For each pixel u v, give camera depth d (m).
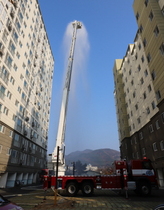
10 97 26.92
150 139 27.81
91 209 9.16
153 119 26.61
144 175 14.98
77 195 14.85
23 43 33.00
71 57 24.19
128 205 10.27
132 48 39.94
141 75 32.78
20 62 31.36
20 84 31.34
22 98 32.41
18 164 29.17
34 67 40.16
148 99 29.27
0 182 24.17
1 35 24.14
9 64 26.66
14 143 27.86
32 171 37.50
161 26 22.66
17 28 30.09
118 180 14.72
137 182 14.77
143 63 31.67
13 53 28.20
